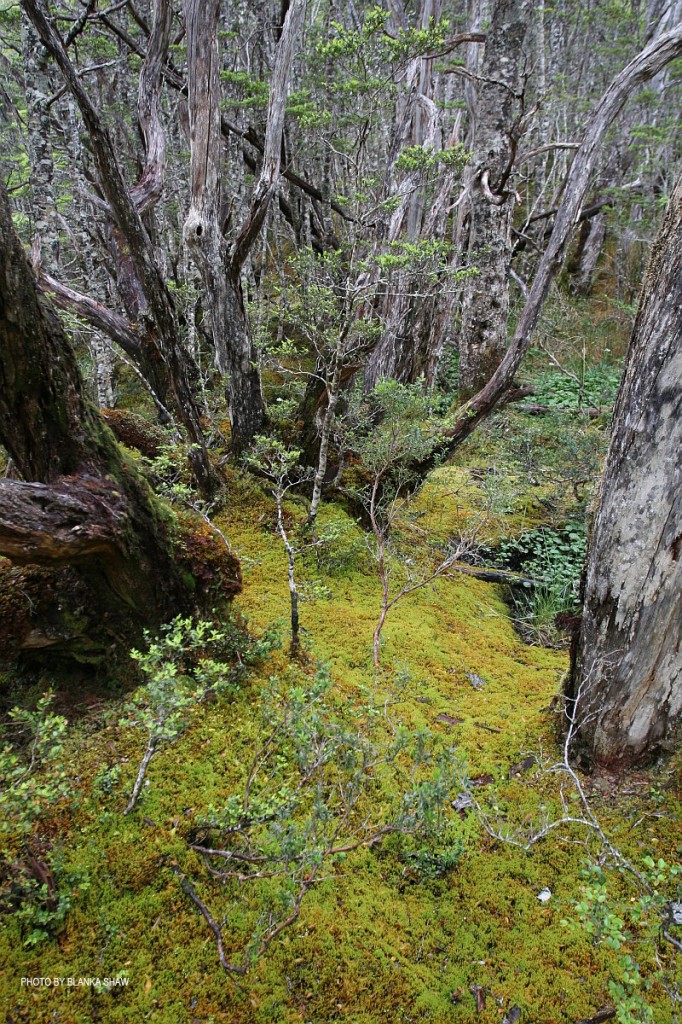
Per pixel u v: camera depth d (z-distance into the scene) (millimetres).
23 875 2264
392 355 6633
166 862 2486
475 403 5641
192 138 4586
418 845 2775
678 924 2486
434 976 2324
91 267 8641
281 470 4484
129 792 2723
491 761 3338
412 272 5031
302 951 2318
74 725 3041
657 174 13242
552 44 15305
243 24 8648
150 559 3105
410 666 4137
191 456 5152
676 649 2766
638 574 2682
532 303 5109
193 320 6551
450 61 9562
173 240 8703
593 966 2402
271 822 2418
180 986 2146
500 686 4102
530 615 5242
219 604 3520
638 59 3848
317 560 5141
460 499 7352
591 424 9172
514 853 2818
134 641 3295
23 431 2609
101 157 3682
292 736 2645
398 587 5234
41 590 3104
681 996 2244
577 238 15562
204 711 3207
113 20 7871
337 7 8180
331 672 3832
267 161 4641
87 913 2297
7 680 3197
